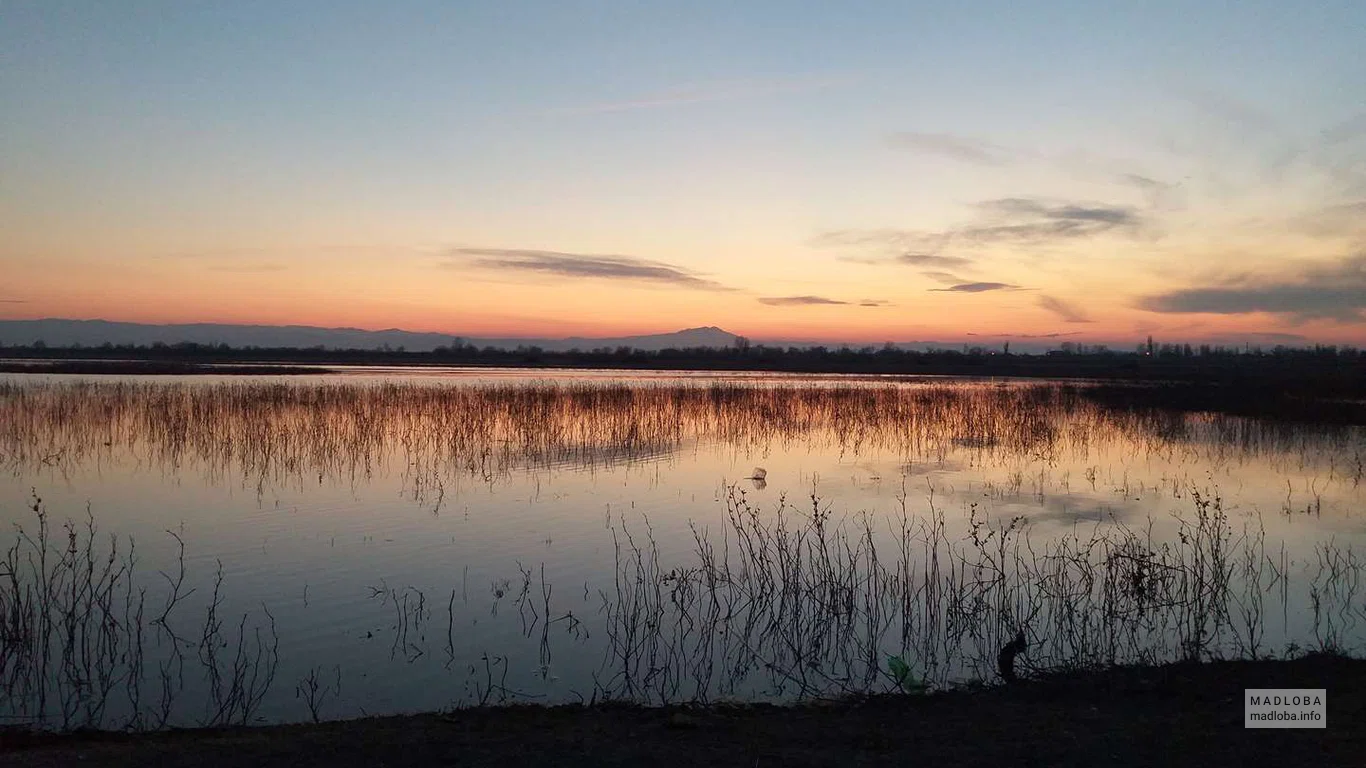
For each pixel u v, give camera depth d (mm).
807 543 12305
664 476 18359
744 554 11703
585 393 33375
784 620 9141
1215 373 63812
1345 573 10695
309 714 6754
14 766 5141
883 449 23391
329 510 14469
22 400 29172
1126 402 37281
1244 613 9180
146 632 8539
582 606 9477
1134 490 17047
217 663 7758
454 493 16125
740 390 37906
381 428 23297
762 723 6199
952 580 9414
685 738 5820
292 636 8500
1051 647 8453
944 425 27328
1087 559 10586
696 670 7777
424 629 8719
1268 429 29078
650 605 9492
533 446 22953
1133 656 8148
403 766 5254
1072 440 24891
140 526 13172
